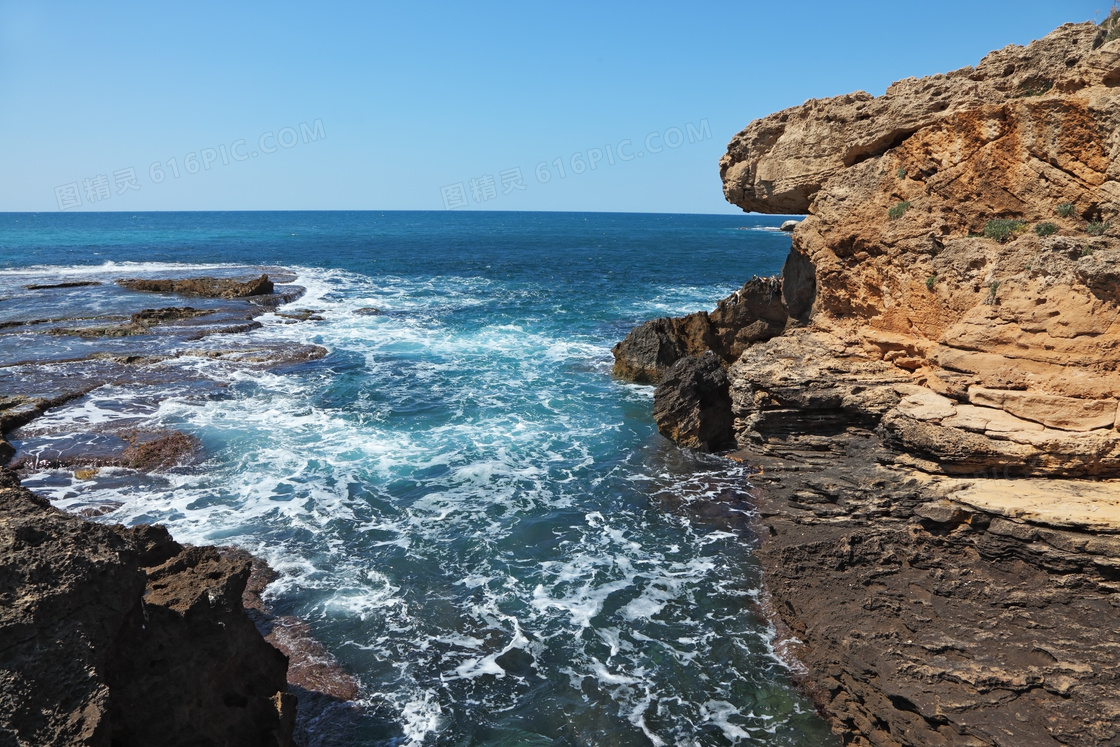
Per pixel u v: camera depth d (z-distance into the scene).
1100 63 12.53
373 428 22.88
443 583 14.38
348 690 11.34
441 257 87.38
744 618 13.35
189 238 112.06
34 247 85.56
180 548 9.83
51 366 28.05
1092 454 10.41
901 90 15.85
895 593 10.91
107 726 6.36
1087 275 10.86
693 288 58.28
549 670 11.95
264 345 33.19
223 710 8.37
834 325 17.22
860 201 16.22
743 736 10.58
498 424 23.55
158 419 22.73
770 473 14.77
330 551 15.40
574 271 71.75
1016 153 13.26
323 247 99.75
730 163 20.58
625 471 19.98
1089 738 8.27
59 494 17.42
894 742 9.80
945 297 13.60
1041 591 9.73
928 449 11.50
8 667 5.93
